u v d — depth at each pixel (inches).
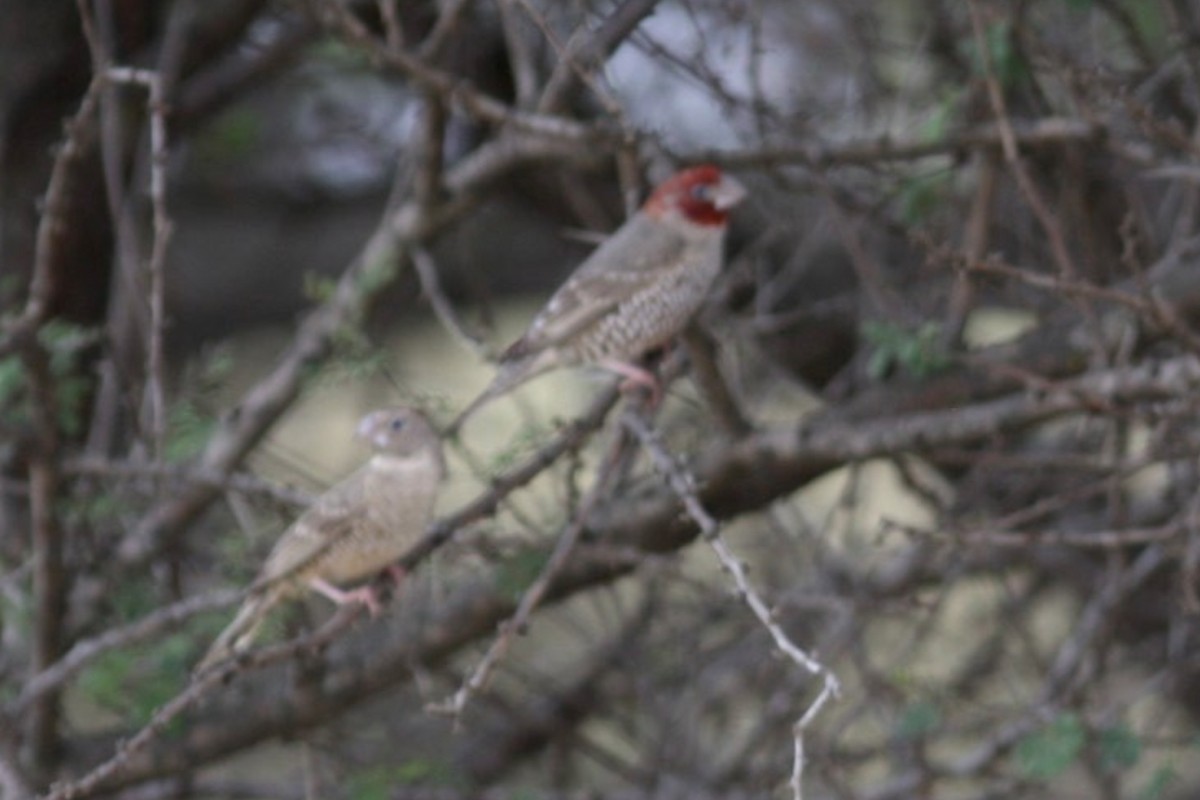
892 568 527.8
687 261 429.7
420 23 603.5
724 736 555.2
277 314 728.3
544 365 430.0
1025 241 507.8
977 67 457.7
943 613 562.6
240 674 397.4
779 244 605.6
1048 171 534.0
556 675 582.6
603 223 557.9
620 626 562.6
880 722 529.0
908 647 508.7
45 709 486.6
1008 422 439.2
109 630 487.8
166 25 608.7
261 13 612.4
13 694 499.8
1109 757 442.0
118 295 573.6
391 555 391.5
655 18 545.3
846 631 497.4
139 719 466.6
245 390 726.5
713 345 467.5
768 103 518.3
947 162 516.4
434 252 653.3
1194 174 429.7
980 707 502.3
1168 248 512.4
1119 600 489.1
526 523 451.5
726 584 537.0
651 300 426.6
